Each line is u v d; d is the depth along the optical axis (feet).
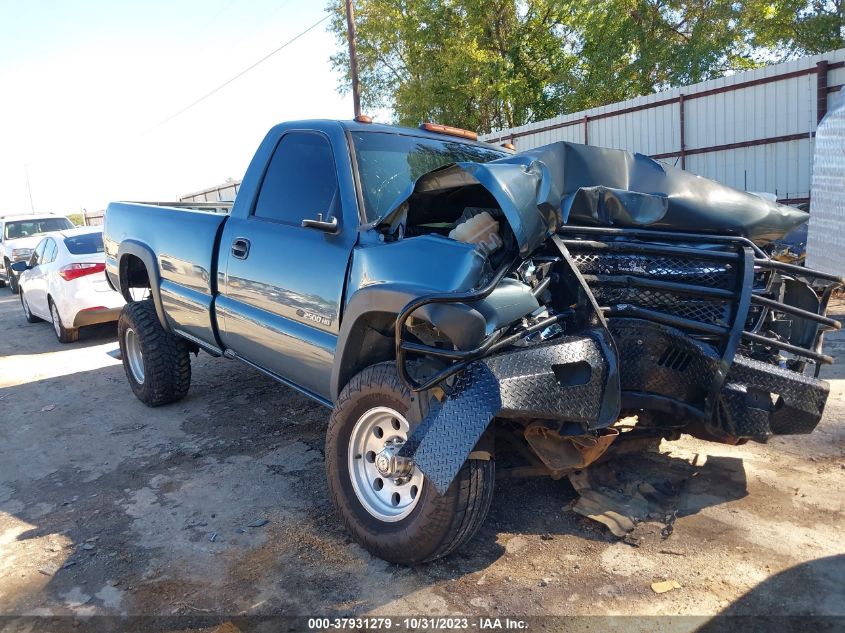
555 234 10.34
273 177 14.28
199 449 15.66
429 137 14.52
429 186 10.21
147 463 14.99
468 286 9.13
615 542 10.58
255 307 13.89
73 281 29.86
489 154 15.07
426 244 9.96
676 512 11.26
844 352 19.81
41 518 12.51
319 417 17.51
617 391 9.91
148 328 18.37
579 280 10.12
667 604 8.96
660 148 45.32
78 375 24.30
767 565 9.75
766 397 10.86
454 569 9.98
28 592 9.97
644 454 13.57
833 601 8.86
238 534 11.41
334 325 11.57
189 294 16.21
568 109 74.90
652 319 10.46
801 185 37.68
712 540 10.48
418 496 9.65
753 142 39.55
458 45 78.07
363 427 10.56
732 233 11.07
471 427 8.59
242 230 14.44
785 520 11.00
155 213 17.98
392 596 9.40
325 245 11.96
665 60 65.26
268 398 19.42
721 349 10.35
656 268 10.60
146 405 19.36
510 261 9.71
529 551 10.40
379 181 12.43
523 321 9.78
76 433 17.48
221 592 9.72
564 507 11.76
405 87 86.63
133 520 12.17
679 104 43.45
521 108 81.46
